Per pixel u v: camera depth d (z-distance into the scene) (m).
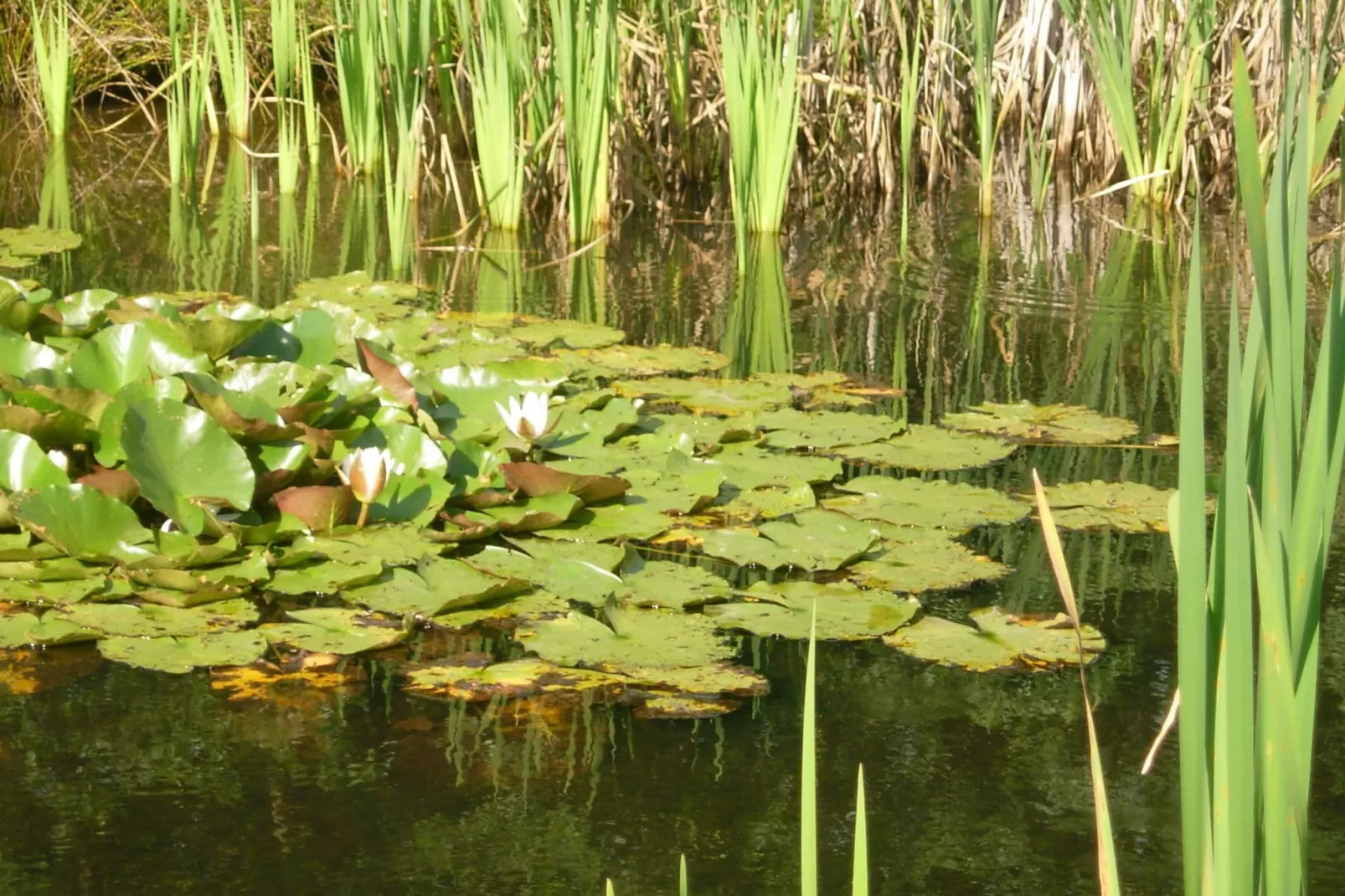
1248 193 1.56
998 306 6.98
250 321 4.49
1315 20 8.11
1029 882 2.48
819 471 4.48
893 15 9.20
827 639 3.42
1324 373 1.63
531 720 3.02
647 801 2.72
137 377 4.41
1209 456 4.59
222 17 10.66
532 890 2.43
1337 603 3.54
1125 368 5.91
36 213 8.57
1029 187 10.15
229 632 3.33
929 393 5.51
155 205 8.95
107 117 12.05
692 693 3.15
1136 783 2.82
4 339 4.39
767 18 8.27
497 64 8.37
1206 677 1.65
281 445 4.09
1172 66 9.48
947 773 2.85
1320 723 3.00
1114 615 3.59
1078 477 4.57
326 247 7.99
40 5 11.96
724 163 10.14
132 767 2.79
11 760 2.80
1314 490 1.63
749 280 7.50
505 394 4.83
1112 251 8.22
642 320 6.60
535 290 7.16
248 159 10.62
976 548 4.03
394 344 5.51
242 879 2.43
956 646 3.35
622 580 3.68
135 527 3.72
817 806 2.72
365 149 10.02
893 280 7.54
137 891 2.39
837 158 9.91
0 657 3.24
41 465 3.83
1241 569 1.60
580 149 8.18
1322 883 2.47
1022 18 10.15
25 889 2.39
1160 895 2.45
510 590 3.61
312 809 2.66
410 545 3.83
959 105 10.33
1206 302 7.04
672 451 4.47
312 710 3.05
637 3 10.08
